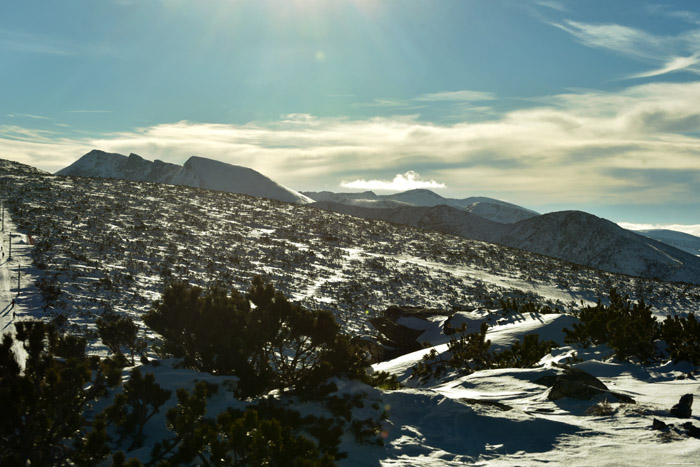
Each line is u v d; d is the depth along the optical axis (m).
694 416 9.83
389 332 36.41
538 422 9.55
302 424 8.41
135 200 96.31
